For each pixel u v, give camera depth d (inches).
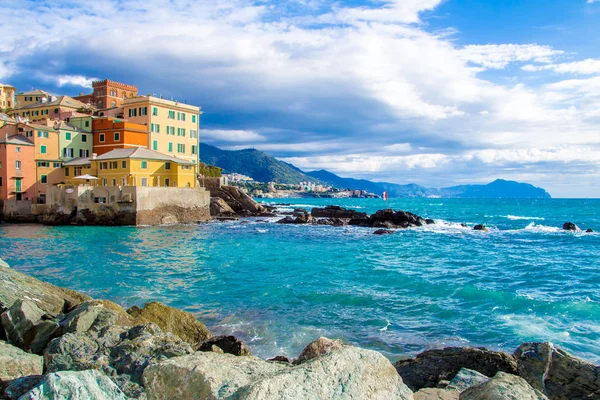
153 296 921.5
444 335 684.7
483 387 282.7
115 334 453.4
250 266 1282.0
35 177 2780.5
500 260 1430.9
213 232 2214.6
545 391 377.1
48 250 1561.3
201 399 219.9
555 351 397.1
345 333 693.3
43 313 542.3
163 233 2122.3
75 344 414.0
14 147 2691.9
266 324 735.7
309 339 665.6
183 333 615.5
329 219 2878.9
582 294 953.5
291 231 2321.6
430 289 976.9
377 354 245.4
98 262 1331.2
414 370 481.4
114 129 2984.7
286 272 1189.7
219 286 1015.0
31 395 225.5
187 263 1326.3
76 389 233.1
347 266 1286.9
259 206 3560.5
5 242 1764.3
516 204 7613.2
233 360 262.1
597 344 639.1
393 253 1579.7
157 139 3129.9
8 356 370.6
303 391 207.5
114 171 2615.7
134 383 333.7
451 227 2672.2
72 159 2955.2
